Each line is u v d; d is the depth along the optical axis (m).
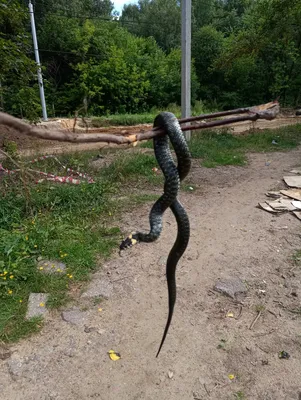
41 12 24.47
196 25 34.78
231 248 4.90
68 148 11.20
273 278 4.20
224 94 28.94
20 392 2.68
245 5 32.12
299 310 3.63
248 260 4.58
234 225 5.64
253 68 27.94
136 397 2.69
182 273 4.29
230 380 2.83
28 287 3.80
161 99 25.81
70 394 2.69
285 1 15.39
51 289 3.80
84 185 6.61
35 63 6.82
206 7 37.12
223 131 13.36
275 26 16.70
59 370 2.88
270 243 5.03
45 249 4.47
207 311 3.63
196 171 8.62
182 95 10.76
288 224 5.64
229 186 7.61
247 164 9.48
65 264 4.25
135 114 22.19
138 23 36.06
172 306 1.86
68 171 8.02
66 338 3.21
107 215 5.78
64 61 24.09
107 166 8.62
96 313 3.54
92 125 16.69
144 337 3.27
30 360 2.96
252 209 6.29
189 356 3.06
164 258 4.55
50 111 21.86
